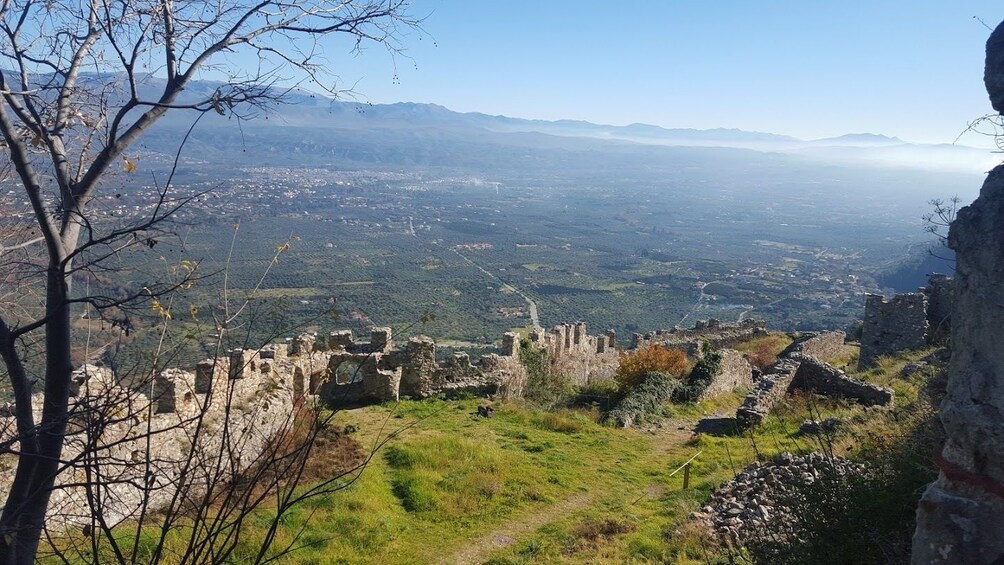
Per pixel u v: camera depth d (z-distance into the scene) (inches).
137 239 207.2
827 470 340.8
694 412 947.3
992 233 170.6
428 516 525.3
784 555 317.1
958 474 178.2
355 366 831.1
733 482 515.2
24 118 221.0
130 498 417.1
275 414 560.1
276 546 424.2
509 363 946.7
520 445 722.8
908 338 1141.7
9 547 199.2
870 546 288.8
